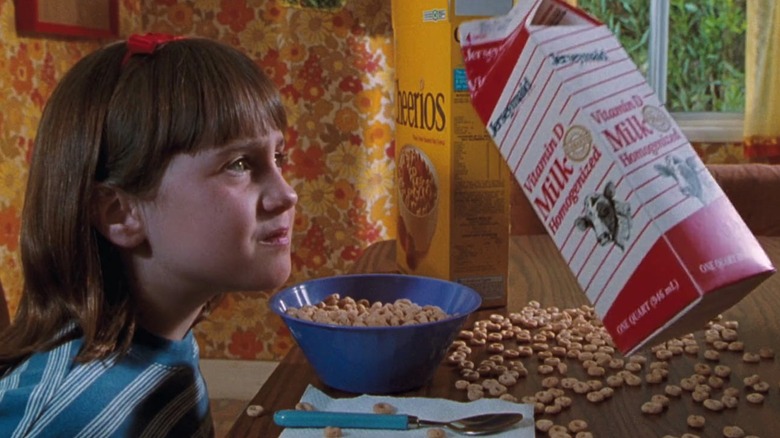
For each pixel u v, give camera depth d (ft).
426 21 4.26
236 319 9.71
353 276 3.84
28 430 2.43
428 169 4.38
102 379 2.58
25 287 2.74
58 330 2.65
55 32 7.75
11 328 2.76
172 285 2.69
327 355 3.09
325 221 9.46
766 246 5.78
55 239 2.57
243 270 2.60
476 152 4.16
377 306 3.53
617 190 2.10
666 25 9.45
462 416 2.87
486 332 3.85
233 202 2.53
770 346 3.58
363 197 9.41
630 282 2.13
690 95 9.60
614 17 9.59
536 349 3.58
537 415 2.90
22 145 7.51
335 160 9.34
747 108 8.82
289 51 9.18
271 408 3.01
